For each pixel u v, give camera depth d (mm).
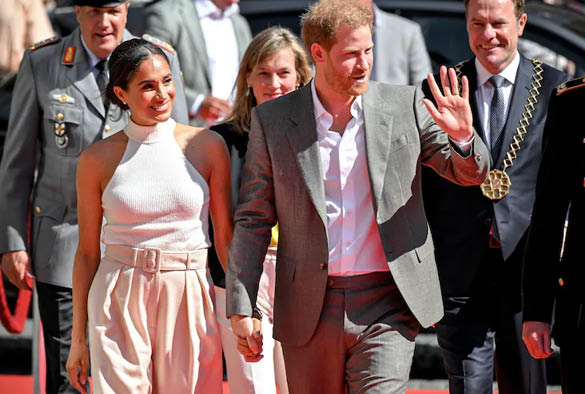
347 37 13266
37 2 32125
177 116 18344
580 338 13188
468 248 16391
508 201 16297
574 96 13492
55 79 18094
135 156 14461
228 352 16312
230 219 14922
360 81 13367
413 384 22484
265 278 16594
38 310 20016
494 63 16453
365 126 13727
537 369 16688
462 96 13070
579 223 13367
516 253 16266
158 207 14273
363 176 13766
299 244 13852
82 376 14906
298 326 13945
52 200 18156
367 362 13664
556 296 13664
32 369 22422
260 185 14156
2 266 18422
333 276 13805
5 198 18312
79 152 17938
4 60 31531
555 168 13602
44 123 18141
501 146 16453
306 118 13867
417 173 13891
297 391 14273
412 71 25109
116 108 17953
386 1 26031
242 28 25188
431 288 13898
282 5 26359
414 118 13953
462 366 16406
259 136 14102
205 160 14680
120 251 14336
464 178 13352
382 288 13828
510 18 16359
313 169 13711
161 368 14359
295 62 17672
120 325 14312
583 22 25578
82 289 14773
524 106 16547
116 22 17891
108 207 14375
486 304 16484
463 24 25766
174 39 24141
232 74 24672
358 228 13773
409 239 13727
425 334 22984
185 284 14359
